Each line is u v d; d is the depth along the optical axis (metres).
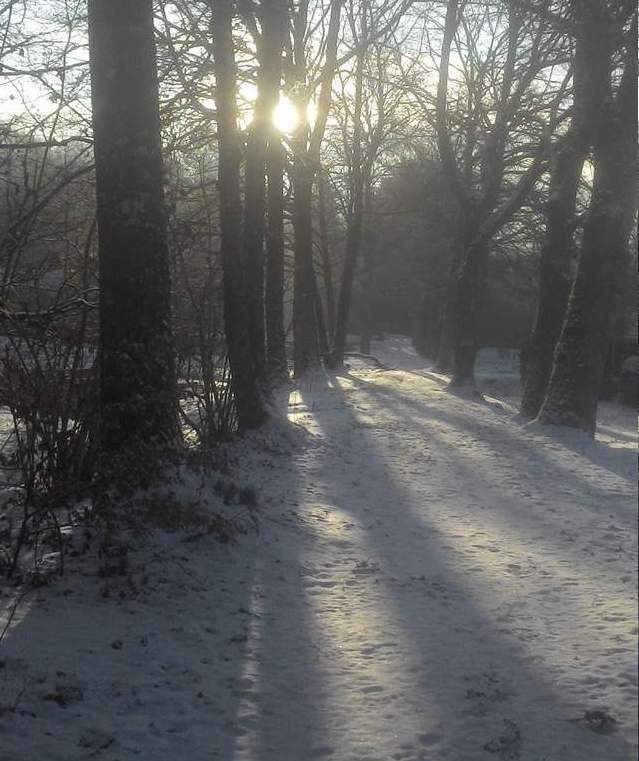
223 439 13.76
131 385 8.84
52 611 6.57
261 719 5.13
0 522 8.51
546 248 19.28
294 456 13.79
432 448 14.90
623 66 16.86
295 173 28.62
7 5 13.12
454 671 5.73
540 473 12.84
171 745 4.83
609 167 16.02
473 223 28.19
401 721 5.09
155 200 9.07
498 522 9.81
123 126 8.97
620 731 4.84
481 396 25.56
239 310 15.05
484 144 30.70
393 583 7.55
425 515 10.16
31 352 8.71
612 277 16.41
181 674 5.68
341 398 22.39
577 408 16.56
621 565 7.90
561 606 6.85
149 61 9.10
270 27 16.52
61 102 12.83
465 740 4.83
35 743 4.76
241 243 15.05
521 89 26.69
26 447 8.74
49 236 11.91
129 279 8.91
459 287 27.19
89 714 5.10
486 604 6.97
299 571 7.84
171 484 8.59
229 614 6.74
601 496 11.19
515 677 5.60
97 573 7.27
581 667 5.67
